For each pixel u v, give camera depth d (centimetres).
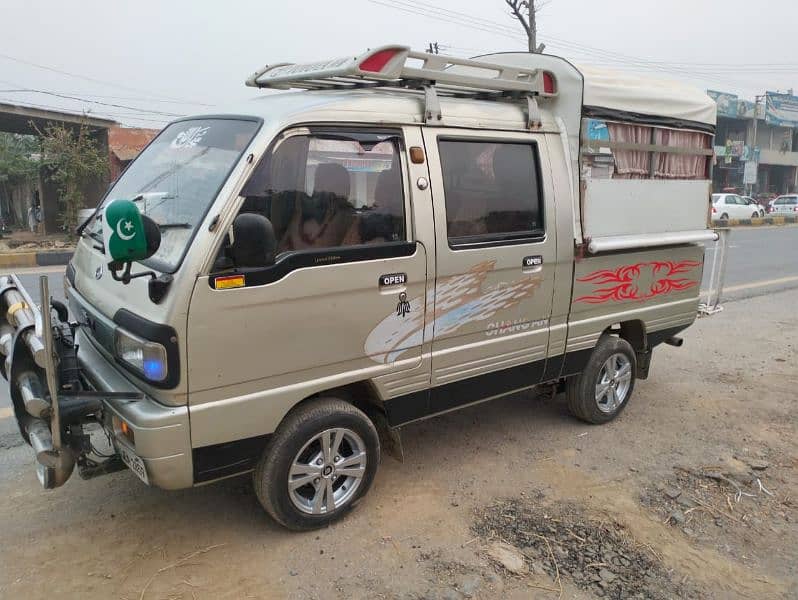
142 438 268
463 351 368
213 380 277
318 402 320
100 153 1830
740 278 1143
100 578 290
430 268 340
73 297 361
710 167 505
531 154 391
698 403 525
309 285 296
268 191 288
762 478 401
